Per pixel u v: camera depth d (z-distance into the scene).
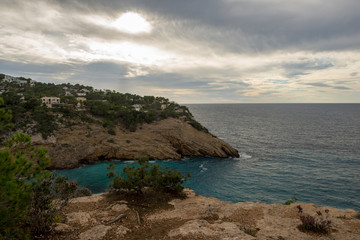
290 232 11.47
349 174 52.03
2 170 7.27
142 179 17.69
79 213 13.23
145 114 86.00
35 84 156.88
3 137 45.97
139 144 68.44
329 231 11.70
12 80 161.62
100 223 12.03
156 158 67.19
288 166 59.53
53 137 55.38
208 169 57.97
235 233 10.57
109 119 77.00
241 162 64.75
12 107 56.34
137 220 12.86
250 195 41.34
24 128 51.94
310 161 63.88
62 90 149.25
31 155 8.78
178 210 14.89
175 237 10.22
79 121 66.06
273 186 45.59
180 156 69.38
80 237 9.97
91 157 60.41
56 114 63.09
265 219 13.61
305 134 114.62
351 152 73.69
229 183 47.53
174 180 18.72
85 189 22.80
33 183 8.84
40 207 9.91
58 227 10.66
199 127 84.50
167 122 85.00
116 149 64.25
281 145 87.56
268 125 159.88
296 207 15.92
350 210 15.53
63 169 53.34
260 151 78.12
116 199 16.75
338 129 133.00
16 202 7.47
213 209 15.33
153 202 16.62
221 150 72.38
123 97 143.38
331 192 42.25
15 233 7.96
